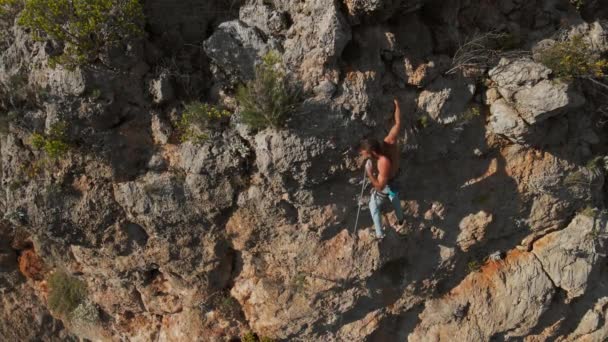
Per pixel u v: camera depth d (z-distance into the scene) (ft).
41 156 35.65
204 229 37.99
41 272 46.65
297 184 34.86
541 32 35.91
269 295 40.55
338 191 36.04
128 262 39.81
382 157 31.07
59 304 45.39
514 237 41.81
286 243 38.50
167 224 37.14
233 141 34.40
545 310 42.14
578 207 40.57
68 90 32.91
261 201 36.24
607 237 41.19
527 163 37.93
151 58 34.65
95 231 37.68
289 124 32.19
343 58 33.42
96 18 30.58
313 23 32.09
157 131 35.50
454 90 35.09
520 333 42.98
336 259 38.65
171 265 39.50
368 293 40.52
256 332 42.80
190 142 34.73
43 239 41.47
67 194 36.27
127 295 42.65
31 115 34.88
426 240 40.09
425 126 35.04
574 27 35.60
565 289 42.04
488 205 39.27
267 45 33.01
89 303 44.98
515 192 38.99
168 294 42.16
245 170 35.55
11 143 35.94
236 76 34.27
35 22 30.53
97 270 41.32
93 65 32.94
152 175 35.76
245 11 33.60
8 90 34.76
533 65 33.81
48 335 48.78
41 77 33.42
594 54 34.45
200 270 39.75
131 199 35.94
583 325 43.88
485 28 35.47
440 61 34.83
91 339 48.16
